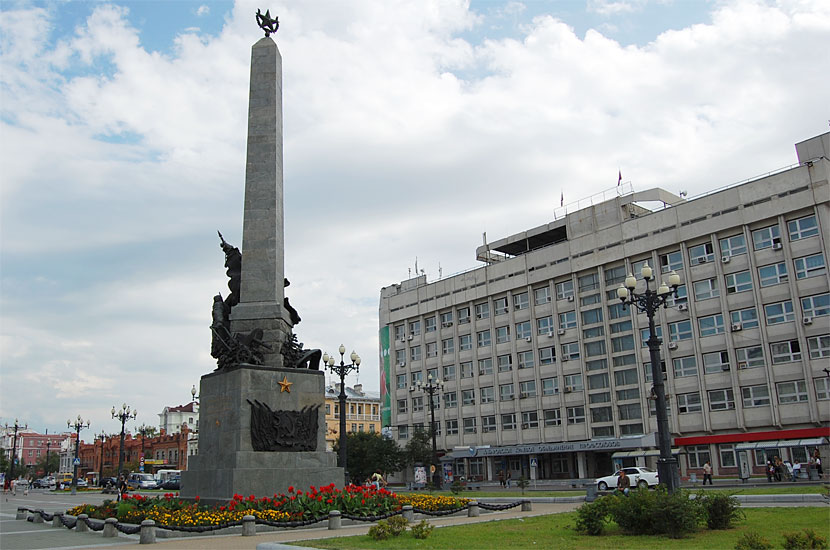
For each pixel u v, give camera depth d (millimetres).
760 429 48812
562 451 59281
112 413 59719
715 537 13711
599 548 12500
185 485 21531
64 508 36594
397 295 80688
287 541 14695
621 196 61750
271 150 24062
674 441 53062
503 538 14461
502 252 76500
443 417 72188
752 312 50531
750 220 51000
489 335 69562
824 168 48094
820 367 46594
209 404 21594
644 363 55906
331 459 21406
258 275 22906
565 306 62938
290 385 21328
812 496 22156
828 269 47031
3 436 184125
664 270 56031
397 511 20250
